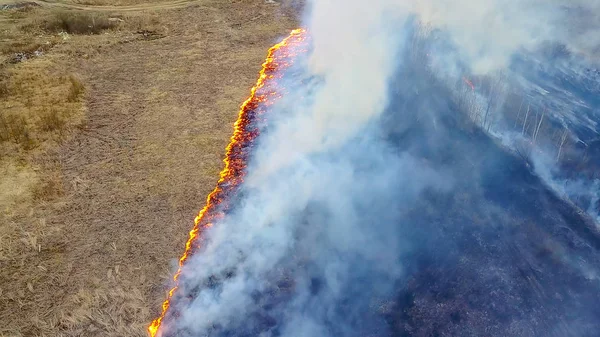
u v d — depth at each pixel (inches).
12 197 624.1
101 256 550.6
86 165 680.4
